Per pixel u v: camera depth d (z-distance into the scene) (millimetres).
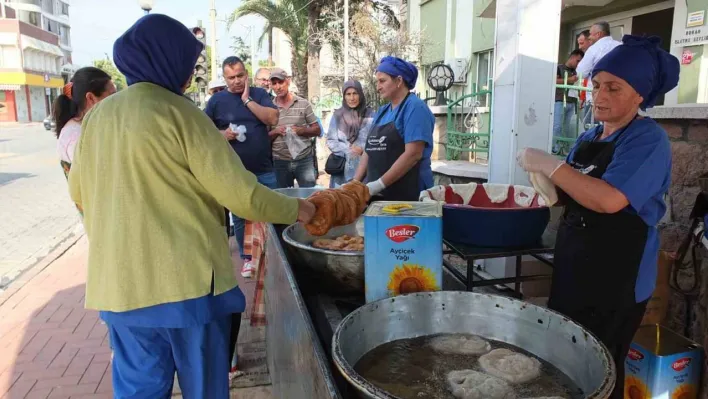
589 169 1924
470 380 1428
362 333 1614
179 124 1700
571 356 1497
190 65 1824
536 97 3736
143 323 1721
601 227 1859
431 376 1487
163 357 1818
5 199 9758
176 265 1714
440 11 12859
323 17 16547
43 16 59719
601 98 1864
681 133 2812
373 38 14641
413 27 14711
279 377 2354
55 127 3436
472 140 6336
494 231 2109
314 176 5934
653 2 7199
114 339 1815
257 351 3482
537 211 2098
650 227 1891
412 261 1838
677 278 2713
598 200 1726
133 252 1693
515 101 3711
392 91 3100
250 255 4926
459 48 11938
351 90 5797
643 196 1729
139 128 1675
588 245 1884
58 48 56594
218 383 1914
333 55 17641
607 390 1194
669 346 2395
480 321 1737
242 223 5215
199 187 1756
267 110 4723
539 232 2160
